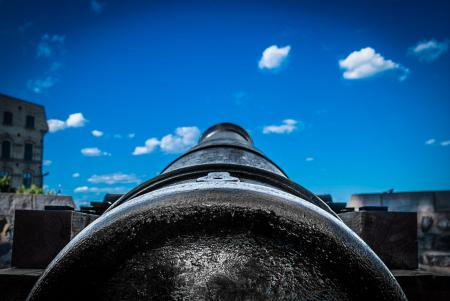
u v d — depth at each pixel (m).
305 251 0.95
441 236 5.47
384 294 0.95
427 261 5.13
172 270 0.95
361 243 1.00
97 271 0.95
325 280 0.95
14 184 32.03
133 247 0.95
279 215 0.96
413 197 5.80
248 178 1.50
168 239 0.96
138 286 0.95
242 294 0.94
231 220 0.95
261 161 2.20
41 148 34.75
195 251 0.95
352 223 2.34
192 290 0.94
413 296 2.00
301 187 1.53
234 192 1.01
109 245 0.95
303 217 0.97
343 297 0.95
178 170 1.57
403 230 2.25
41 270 2.12
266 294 0.94
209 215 0.95
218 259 0.95
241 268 0.95
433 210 5.58
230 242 0.96
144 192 1.43
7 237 5.59
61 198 5.97
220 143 2.50
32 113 34.34
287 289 0.95
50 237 2.21
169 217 0.96
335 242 0.95
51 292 0.96
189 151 2.43
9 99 32.59
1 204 5.60
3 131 31.91
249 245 0.96
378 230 2.24
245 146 2.50
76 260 0.95
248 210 0.95
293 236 0.95
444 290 2.01
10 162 32.06
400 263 2.23
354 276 0.95
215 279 0.94
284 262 0.95
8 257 5.56
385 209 2.35
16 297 1.95
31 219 2.22
